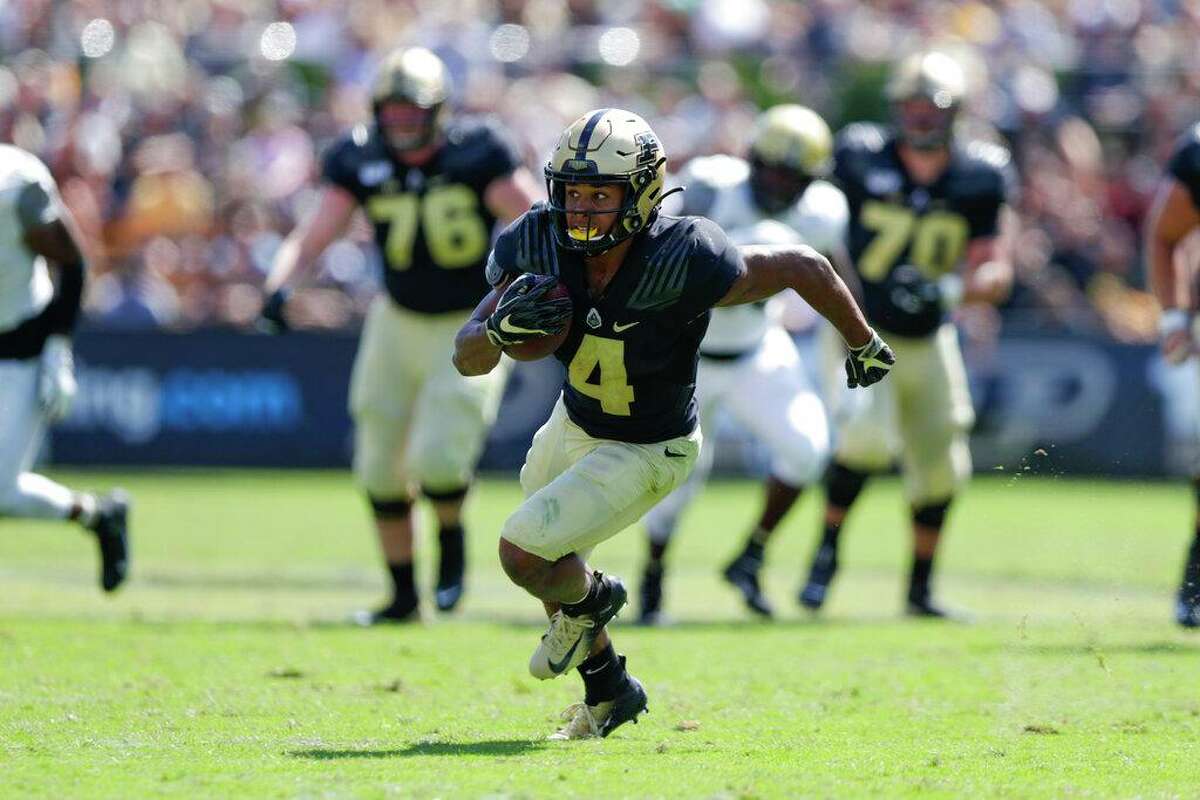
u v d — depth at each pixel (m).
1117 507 49.31
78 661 23.22
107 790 15.07
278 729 18.70
